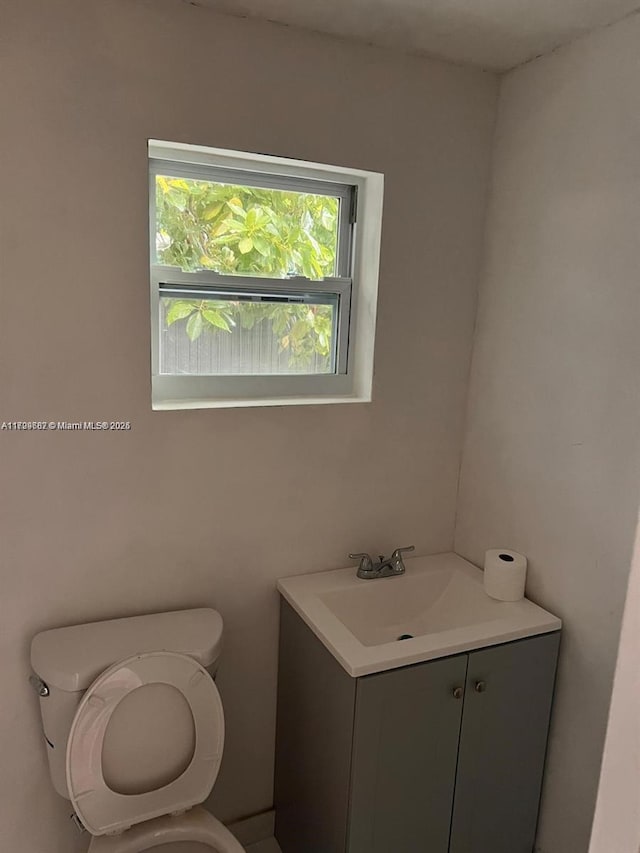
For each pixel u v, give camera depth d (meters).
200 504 1.69
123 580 1.64
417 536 2.05
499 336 1.88
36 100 1.35
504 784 1.72
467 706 1.59
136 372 1.55
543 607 1.77
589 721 1.65
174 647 1.51
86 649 1.48
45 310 1.44
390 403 1.90
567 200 1.62
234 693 1.86
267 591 1.84
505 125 1.82
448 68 1.76
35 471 1.50
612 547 1.56
